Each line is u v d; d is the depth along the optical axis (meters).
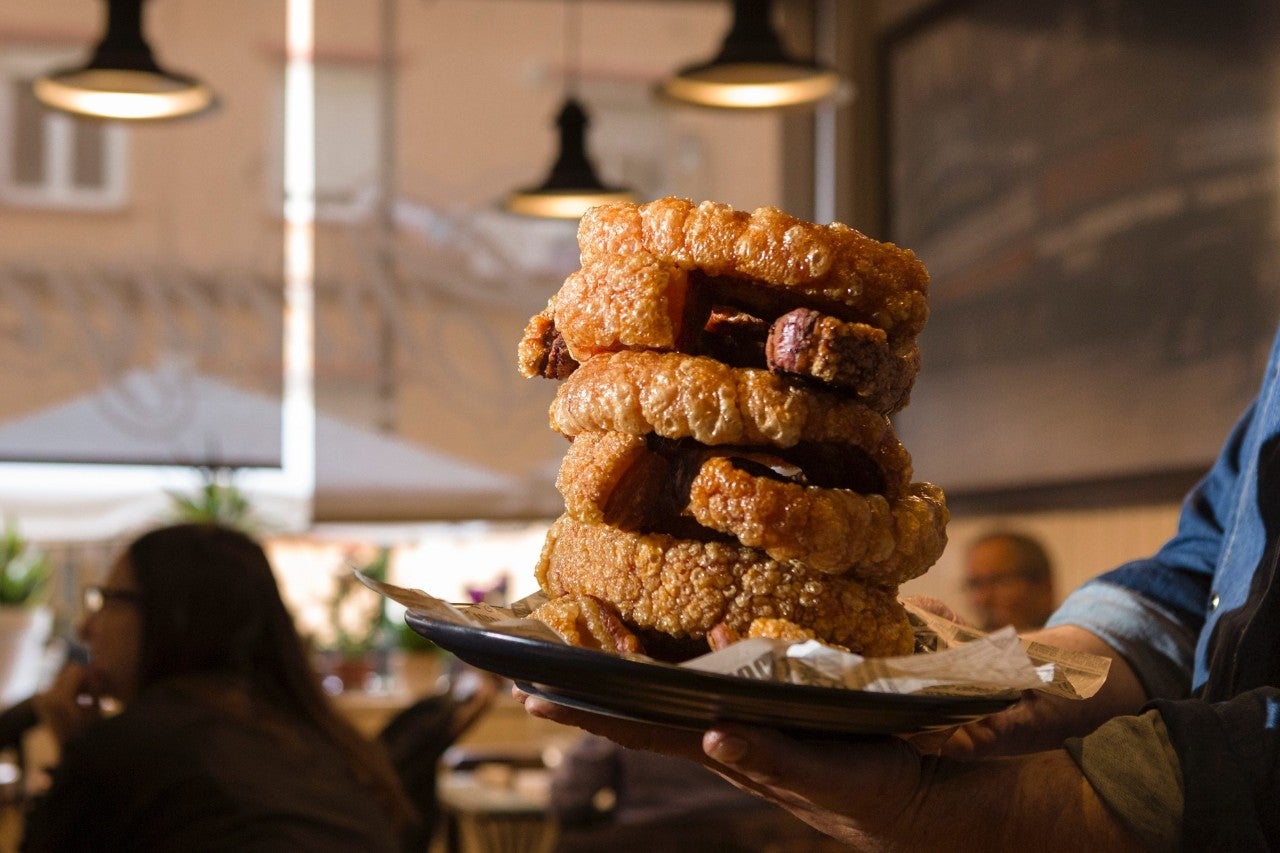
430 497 4.63
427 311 4.68
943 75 4.31
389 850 1.81
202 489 4.49
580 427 0.79
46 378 4.45
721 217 0.77
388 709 4.30
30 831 1.73
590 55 4.88
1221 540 1.11
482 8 4.81
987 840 0.72
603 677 0.69
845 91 3.74
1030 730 1.02
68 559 4.90
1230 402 2.98
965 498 4.20
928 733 0.77
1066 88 3.64
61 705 2.31
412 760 2.58
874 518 0.75
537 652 0.70
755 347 0.79
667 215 0.78
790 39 4.93
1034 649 0.95
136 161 4.54
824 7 4.92
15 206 4.46
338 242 4.66
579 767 3.57
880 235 4.68
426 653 4.38
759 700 0.67
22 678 3.87
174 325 4.53
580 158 4.24
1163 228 3.22
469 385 4.68
